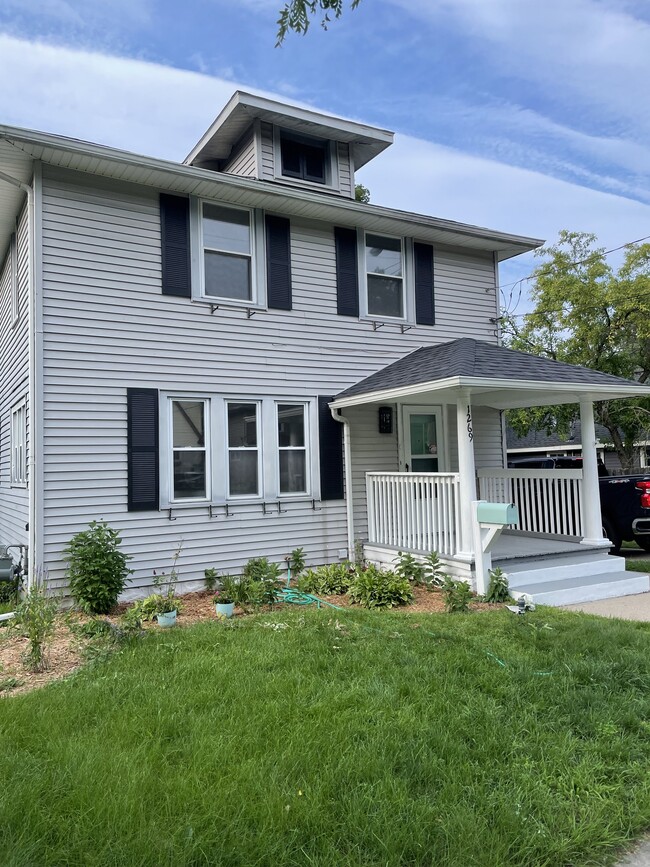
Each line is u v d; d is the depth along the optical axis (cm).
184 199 829
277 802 259
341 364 952
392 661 450
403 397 815
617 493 1050
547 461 1287
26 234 813
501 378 728
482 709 360
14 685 427
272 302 890
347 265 965
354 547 928
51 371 725
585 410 870
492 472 1050
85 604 672
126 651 484
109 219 774
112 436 760
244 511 854
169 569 789
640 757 313
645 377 1616
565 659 454
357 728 331
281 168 1005
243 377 863
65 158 721
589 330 1537
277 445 890
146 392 783
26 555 789
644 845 252
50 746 314
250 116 977
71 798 263
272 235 898
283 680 404
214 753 302
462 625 567
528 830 250
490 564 733
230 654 467
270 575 742
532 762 304
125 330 775
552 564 785
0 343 1137
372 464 979
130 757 299
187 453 819
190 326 824
